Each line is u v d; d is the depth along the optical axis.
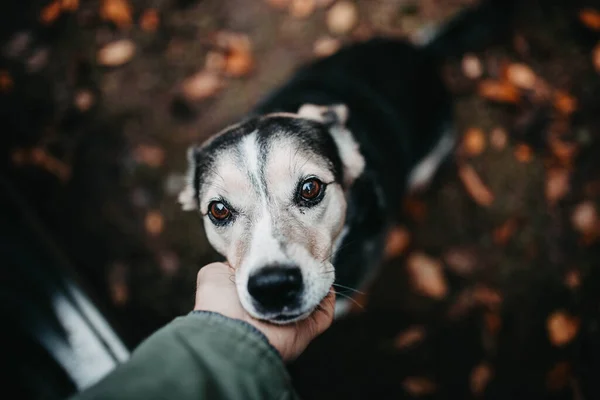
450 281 0.57
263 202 0.34
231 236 0.35
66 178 0.61
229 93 0.65
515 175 0.60
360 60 0.50
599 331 0.54
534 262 0.57
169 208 0.60
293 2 0.67
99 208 0.60
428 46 0.59
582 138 0.61
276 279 0.30
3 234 0.41
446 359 0.55
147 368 0.21
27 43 0.67
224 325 0.25
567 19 0.65
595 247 0.57
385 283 0.57
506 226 0.59
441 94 0.58
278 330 0.29
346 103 0.46
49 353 0.36
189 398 0.21
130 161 0.62
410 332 0.55
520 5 0.66
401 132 0.49
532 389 0.53
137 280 0.57
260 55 0.66
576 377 0.53
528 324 0.55
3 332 0.36
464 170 0.61
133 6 0.68
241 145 0.36
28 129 0.63
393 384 0.54
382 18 0.67
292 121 0.37
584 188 0.59
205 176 0.37
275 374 0.24
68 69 0.66
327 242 0.35
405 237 0.59
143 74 0.66
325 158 0.37
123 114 0.64
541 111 0.62
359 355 0.55
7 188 0.46
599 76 0.63
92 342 0.38
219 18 0.68
